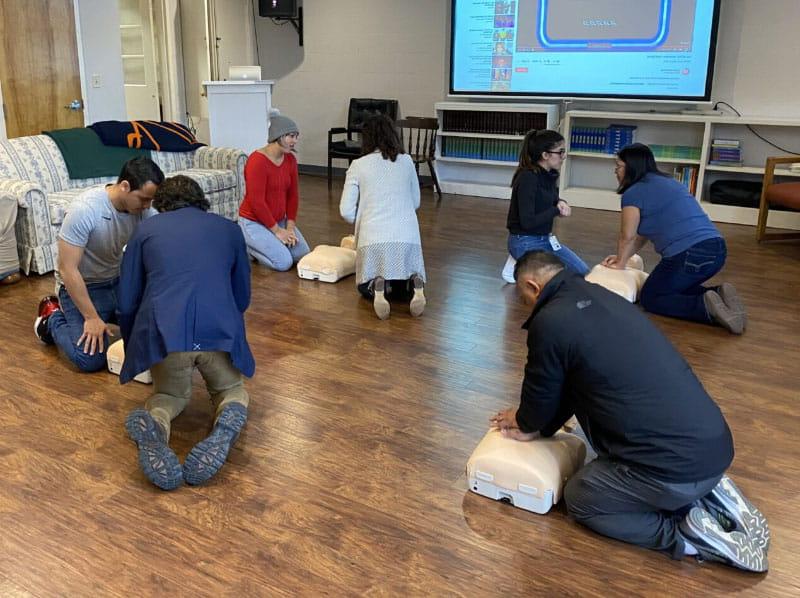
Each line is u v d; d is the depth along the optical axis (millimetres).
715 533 1831
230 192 5367
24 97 5844
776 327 3627
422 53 7469
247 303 2562
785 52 5820
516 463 2068
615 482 1867
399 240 3518
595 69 6469
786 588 1796
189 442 2438
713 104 6191
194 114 8602
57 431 2482
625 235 3754
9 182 4180
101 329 2885
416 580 1805
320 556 1886
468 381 2936
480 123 7102
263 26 8383
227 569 1829
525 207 3977
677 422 1766
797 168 5691
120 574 1803
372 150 3598
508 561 1880
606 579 1818
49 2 5891
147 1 8141
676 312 3703
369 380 2928
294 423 2570
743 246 5273
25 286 4039
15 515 2025
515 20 6691
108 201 2789
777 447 2463
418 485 2211
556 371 1863
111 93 6547
